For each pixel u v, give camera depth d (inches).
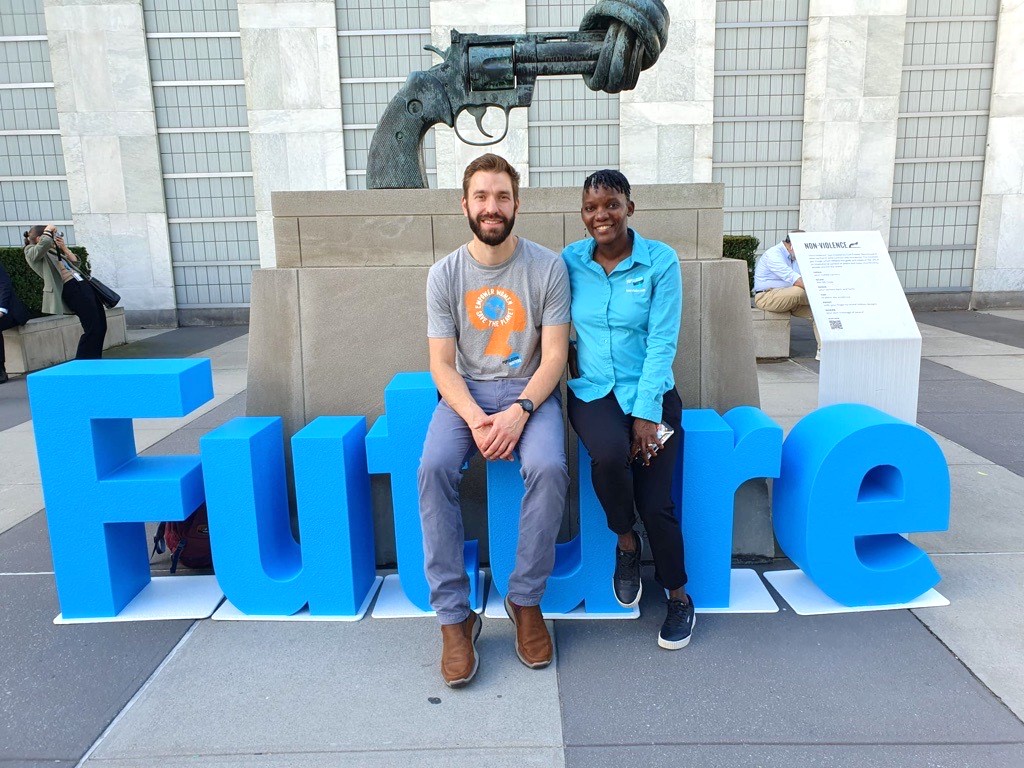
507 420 96.7
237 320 448.8
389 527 128.8
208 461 105.8
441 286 101.9
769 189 432.8
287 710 88.0
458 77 138.6
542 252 103.4
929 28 412.5
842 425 106.2
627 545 105.5
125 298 438.9
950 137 425.1
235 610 112.4
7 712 88.5
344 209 128.0
